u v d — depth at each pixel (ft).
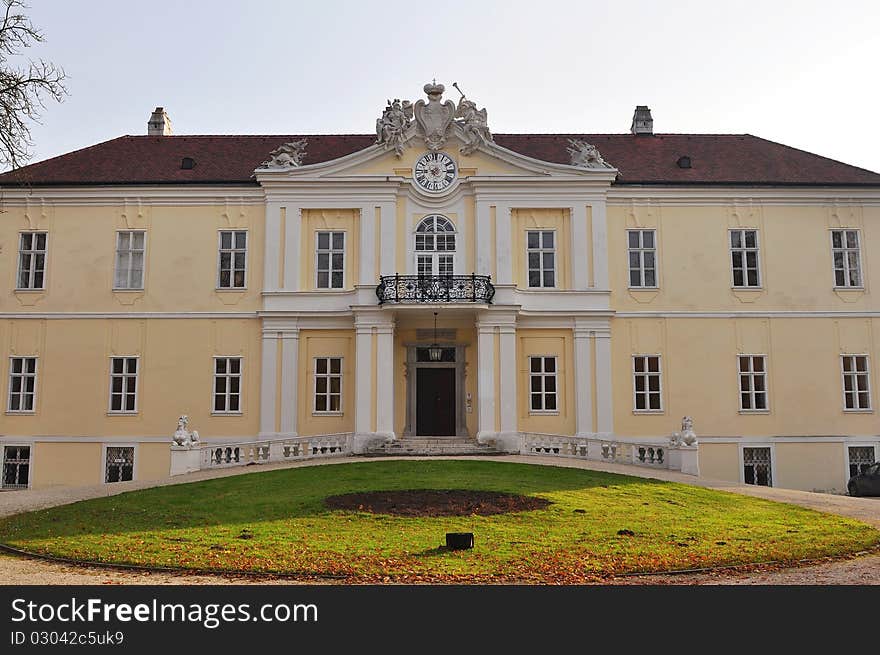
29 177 99.76
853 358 97.81
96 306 97.71
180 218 99.50
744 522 51.06
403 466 72.08
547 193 98.99
